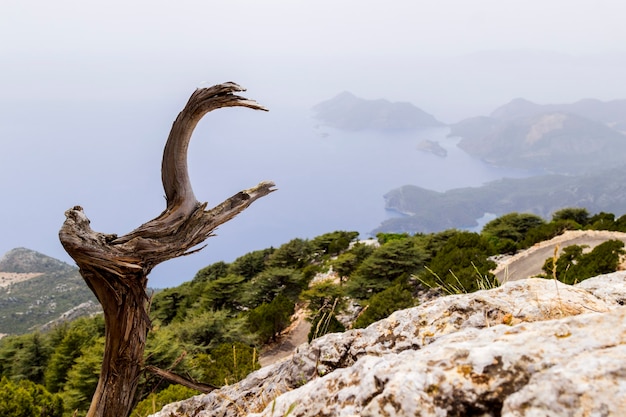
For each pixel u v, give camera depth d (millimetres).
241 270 49969
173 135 3314
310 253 46844
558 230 32500
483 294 2959
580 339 1452
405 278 29609
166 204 3533
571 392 1212
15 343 27312
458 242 30234
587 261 18172
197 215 3461
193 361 17141
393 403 1443
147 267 3396
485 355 1479
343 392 1691
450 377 1446
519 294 2916
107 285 3324
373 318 19531
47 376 23219
